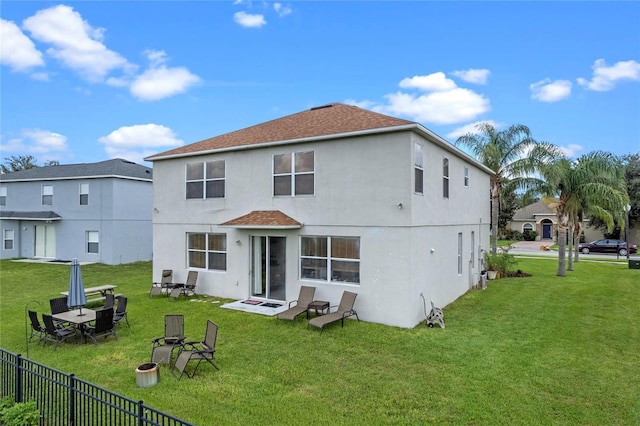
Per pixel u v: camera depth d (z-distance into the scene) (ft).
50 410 19.11
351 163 37.27
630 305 43.24
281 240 42.75
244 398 20.84
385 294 35.27
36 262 83.66
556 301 45.52
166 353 26.37
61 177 86.38
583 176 66.85
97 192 83.30
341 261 38.27
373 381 22.85
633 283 58.70
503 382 22.56
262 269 44.57
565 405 19.85
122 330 34.12
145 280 63.10
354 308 37.01
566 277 64.90
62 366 25.72
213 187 47.65
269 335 31.81
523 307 42.39
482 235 63.57
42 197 89.76
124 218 84.23
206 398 20.88
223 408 19.75
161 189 52.13
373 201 35.94
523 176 70.59
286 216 41.19
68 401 18.43
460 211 50.67
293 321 36.04
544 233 163.02
